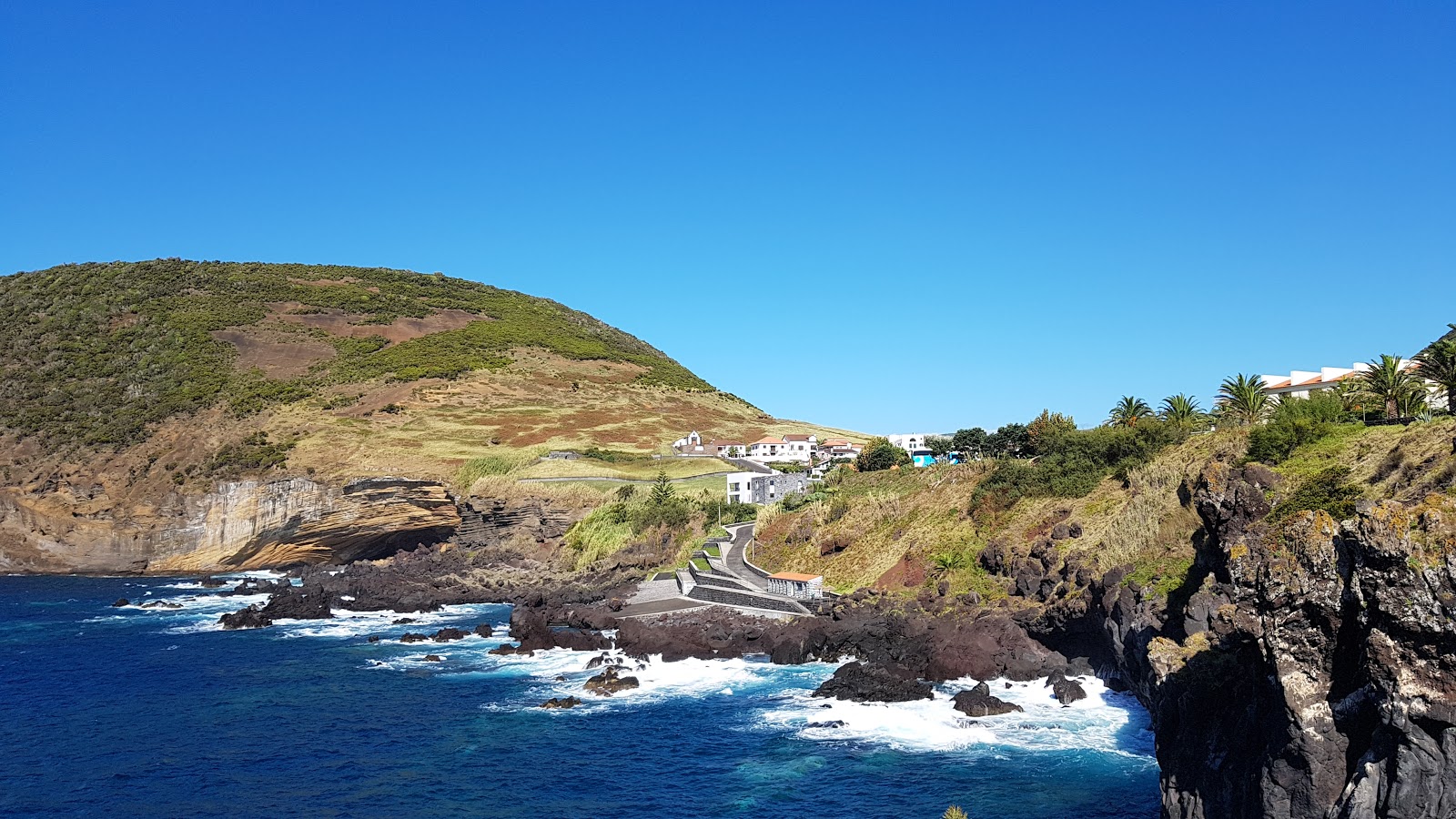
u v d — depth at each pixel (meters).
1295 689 29.28
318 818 43.22
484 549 127.94
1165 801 37.16
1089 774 45.28
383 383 192.00
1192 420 84.56
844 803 43.31
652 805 43.94
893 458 125.12
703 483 140.62
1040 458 89.44
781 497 129.62
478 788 46.59
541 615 87.62
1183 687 37.94
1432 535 26.69
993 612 68.25
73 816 43.78
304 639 86.56
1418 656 26.33
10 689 67.44
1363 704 27.64
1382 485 41.12
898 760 48.31
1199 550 49.06
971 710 54.38
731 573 94.81
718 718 56.94
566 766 49.44
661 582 100.50
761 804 43.53
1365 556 27.59
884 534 92.00
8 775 49.25
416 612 101.94
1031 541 75.25
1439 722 25.44
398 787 46.94
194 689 67.06
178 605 105.94
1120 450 79.56
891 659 66.19
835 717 55.75
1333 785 28.22
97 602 109.88
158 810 44.44
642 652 74.56
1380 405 62.59
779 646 70.31
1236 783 32.38
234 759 51.59
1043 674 61.50
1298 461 50.53
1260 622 31.45
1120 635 53.91
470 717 58.97
